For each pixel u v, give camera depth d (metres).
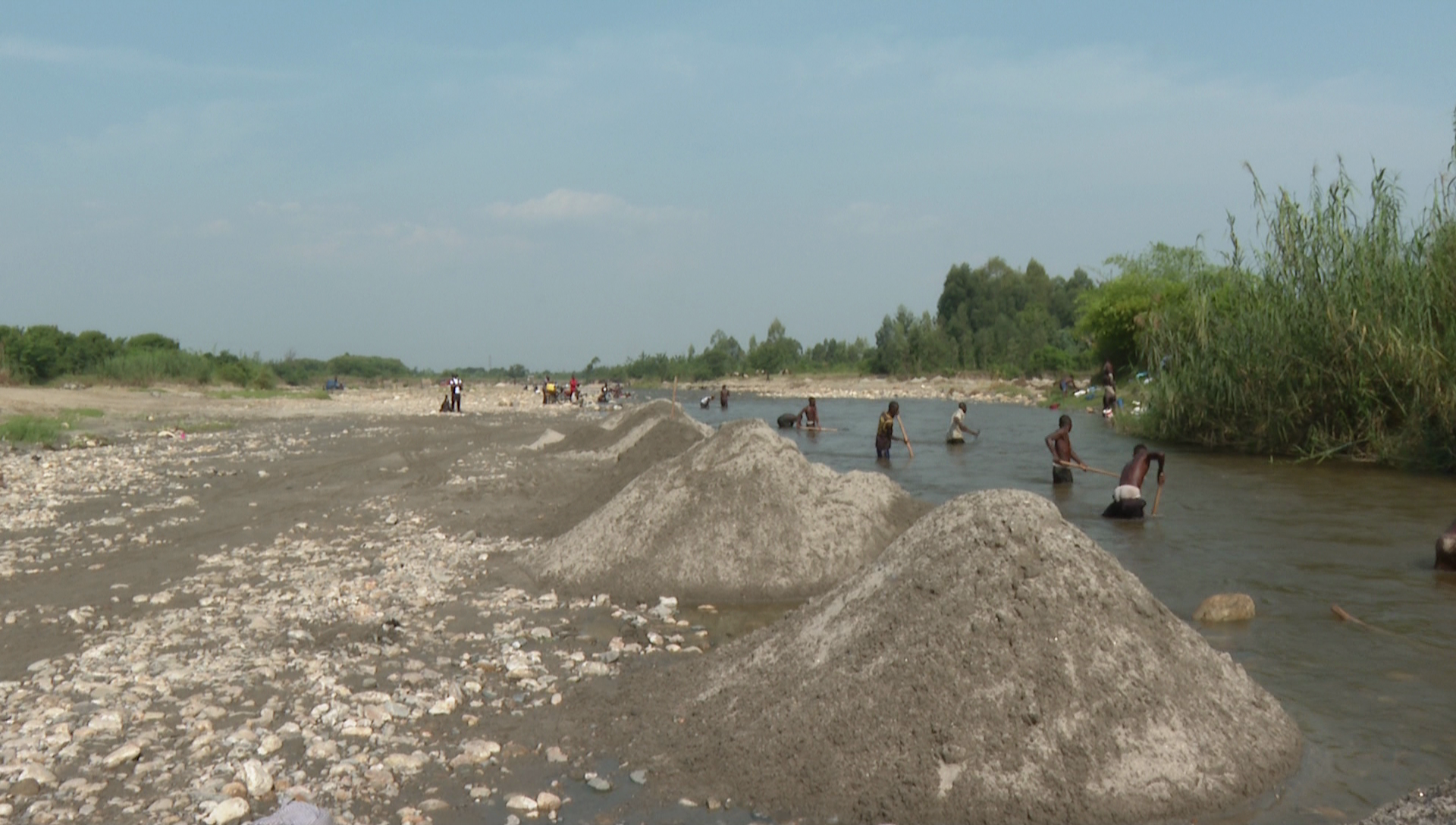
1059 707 4.76
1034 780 4.53
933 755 4.66
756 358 88.50
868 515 9.59
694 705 5.58
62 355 48.00
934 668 4.98
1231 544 10.93
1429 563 9.91
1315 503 13.94
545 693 6.10
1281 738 5.08
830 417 36.22
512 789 4.77
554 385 48.53
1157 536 11.48
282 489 15.62
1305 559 10.13
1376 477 16.69
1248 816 4.48
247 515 13.09
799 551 9.02
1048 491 15.48
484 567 9.81
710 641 7.36
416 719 5.62
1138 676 4.95
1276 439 20.45
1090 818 4.41
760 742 5.00
